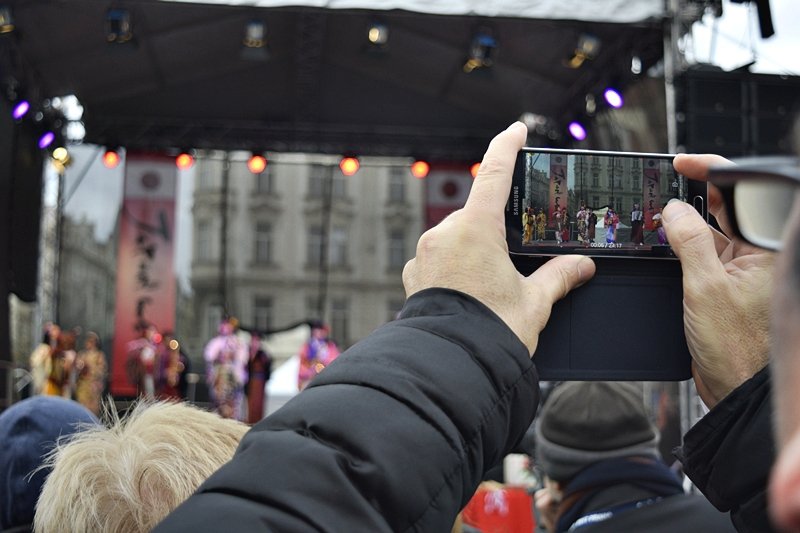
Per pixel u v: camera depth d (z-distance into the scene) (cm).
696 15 646
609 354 84
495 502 308
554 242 91
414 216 1446
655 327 85
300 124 1039
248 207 1423
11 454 156
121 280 1067
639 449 157
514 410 68
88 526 107
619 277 85
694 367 82
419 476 62
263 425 65
